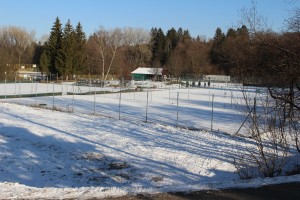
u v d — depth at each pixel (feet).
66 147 50.88
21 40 335.06
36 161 43.06
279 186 23.68
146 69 290.56
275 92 32.17
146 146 52.08
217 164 42.39
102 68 247.29
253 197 21.50
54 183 34.88
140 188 22.89
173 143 54.44
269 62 31.53
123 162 43.50
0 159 43.04
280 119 33.68
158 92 166.50
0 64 196.54
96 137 57.98
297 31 30.71
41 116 79.05
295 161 38.81
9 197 20.25
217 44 311.06
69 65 239.71
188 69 300.61
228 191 22.49
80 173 38.73
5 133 59.00
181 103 120.37
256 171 35.65
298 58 30.55
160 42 366.02
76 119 76.13
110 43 279.69
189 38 372.38
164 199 20.53
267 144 44.88
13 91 149.48
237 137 59.16
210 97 145.18
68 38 240.94
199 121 80.84
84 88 174.60
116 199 20.16
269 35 31.60
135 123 72.13
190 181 35.70
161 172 39.34
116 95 141.08
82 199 20.02
